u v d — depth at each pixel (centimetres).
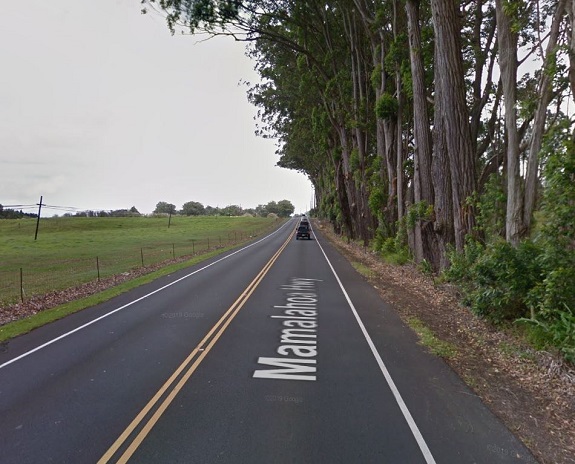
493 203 1117
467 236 1187
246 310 1072
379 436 450
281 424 476
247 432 458
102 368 664
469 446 432
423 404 530
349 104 3006
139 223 8425
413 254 1938
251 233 6031
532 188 972
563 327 661
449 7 1295
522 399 549
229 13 2305
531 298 755
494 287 865
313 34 2919
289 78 3488
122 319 1006
